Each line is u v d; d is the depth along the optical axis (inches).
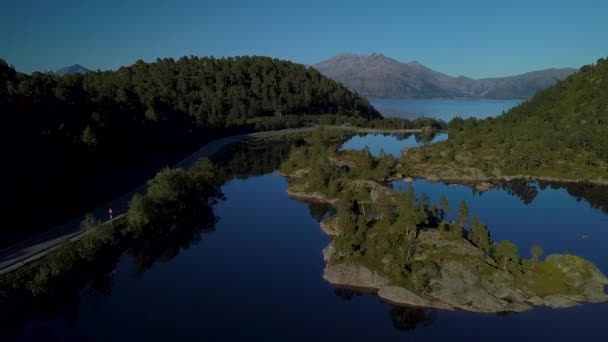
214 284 3351.4
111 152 5866.1
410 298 2972.4
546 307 2896.2
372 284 3179.1
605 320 2770.7
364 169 6702.8
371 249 3393.2
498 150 7731.3
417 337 2662.4
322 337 2672.2
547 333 2659.9
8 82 5177.2
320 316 2896.2
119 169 5807.1
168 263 3735.2
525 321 2770.7
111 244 3659.0
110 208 4503.0
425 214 3469.5
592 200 5733.3
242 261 3754.9
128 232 3922.2
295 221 4813.0
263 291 3230.8
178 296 3174.2
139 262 3752.5
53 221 4079.7
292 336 2684.5
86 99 6250.0
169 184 4534.9
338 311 2950.3
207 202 5364.2
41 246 3533.5
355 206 5167.3
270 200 5654.5
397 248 3356.3
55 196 4426.7
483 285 3006.9
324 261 3722.9
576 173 6811.0
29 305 2974.9
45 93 5492.1
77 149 5137.8
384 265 3267.7
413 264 3147.1
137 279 3447.3
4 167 4185.5
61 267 3159.5
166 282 3390.7
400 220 3489.2
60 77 6638.8
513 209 5305.1
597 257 3848.4
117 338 2684.5
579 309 2878.9
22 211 3991.1
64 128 5196.9
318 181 5910.4
